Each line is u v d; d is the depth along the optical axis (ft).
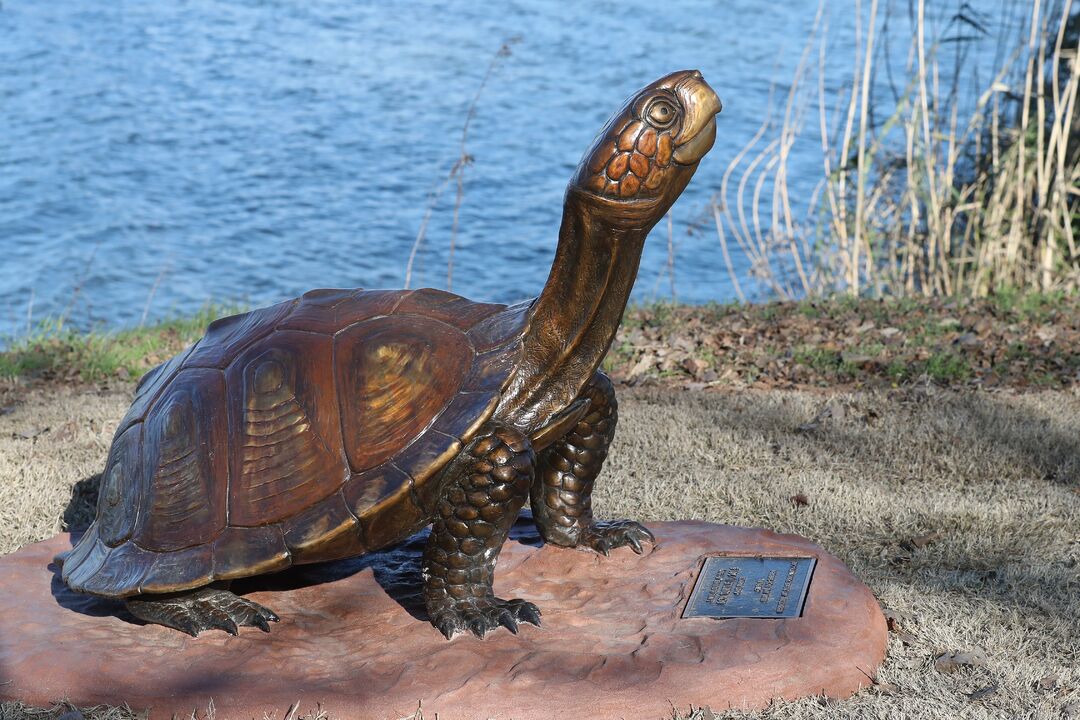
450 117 84.84
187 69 102.89
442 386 14.23
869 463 22.13
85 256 55.83
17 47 109.81
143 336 34.35
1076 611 15.71
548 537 17.08
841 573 15.78
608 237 13.84
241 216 62.85
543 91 92.32
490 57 106.83
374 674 13.57
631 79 95.61
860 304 34.96
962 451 22.48
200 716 12.87
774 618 14.58
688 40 109.91
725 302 38.32
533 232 59.62
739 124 77.05
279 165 73.10
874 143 37.35
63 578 15.28
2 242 57.67
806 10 127.03
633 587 15.80
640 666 13.48
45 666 13.70
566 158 73.67
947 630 15.10
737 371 28.89
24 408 26.43
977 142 39.06
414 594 15.80
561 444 16.60
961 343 29.86
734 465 22.21
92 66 102.68
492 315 15.15
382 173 71.31
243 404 14.43
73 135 79.25
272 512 13.93
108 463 15.74
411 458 13.82
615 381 28.55
